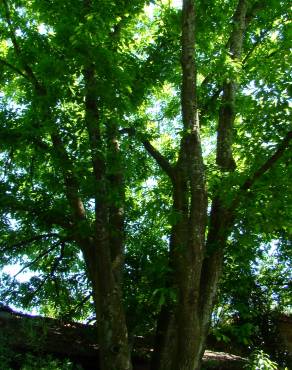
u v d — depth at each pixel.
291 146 8.35
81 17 8.91
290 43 10.97
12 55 10.84
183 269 7.73
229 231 8.58
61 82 8.98
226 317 14.51
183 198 9.35
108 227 9.19
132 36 11.98
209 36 11.86
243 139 9.11
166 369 8.84
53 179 10.27
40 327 10.64
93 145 8.99
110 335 8.29
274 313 15.98
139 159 11.79
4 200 10.05
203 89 12.43
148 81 11.05
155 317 10.71
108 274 8.67
